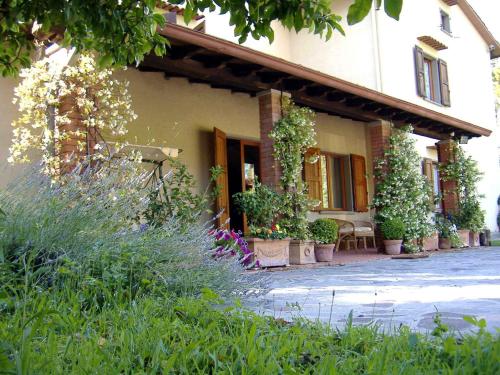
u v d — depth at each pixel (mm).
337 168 11883
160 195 6301
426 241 10930
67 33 3348
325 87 8164
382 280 5582
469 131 12328
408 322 3150
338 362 2033
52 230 3006
